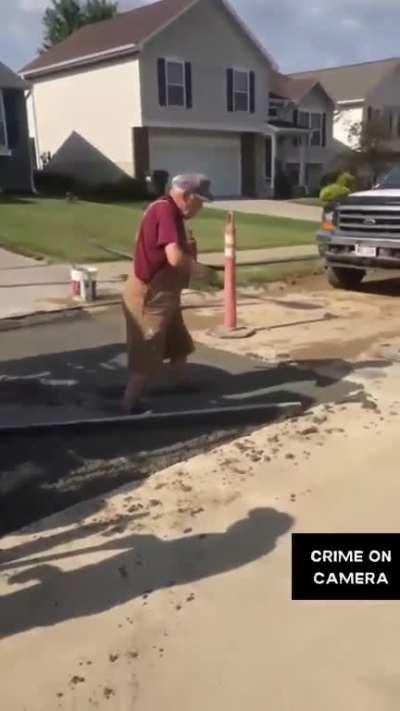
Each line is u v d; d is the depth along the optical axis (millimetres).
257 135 33250
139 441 4285
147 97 28281
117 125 29484
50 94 32656
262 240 14977
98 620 2660
